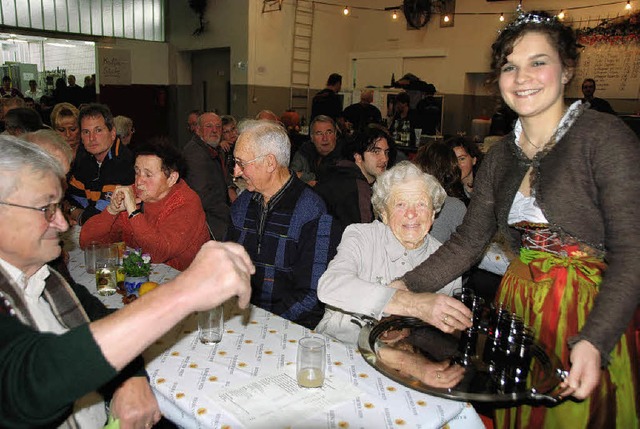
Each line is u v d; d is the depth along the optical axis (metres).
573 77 1.39
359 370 1.26
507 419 1.63
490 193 1.61
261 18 8.72
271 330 1.49
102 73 9.78
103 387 1.21
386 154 2.89
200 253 0.86
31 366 0.75
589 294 1.40
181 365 1.27
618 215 1.23
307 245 2.00
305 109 9.59
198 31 9.54
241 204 2.18
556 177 1.35
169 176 2.36
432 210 1.75
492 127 6.34
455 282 1.80
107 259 1.97
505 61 1.38
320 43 9.49
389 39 9.16
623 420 1.45
